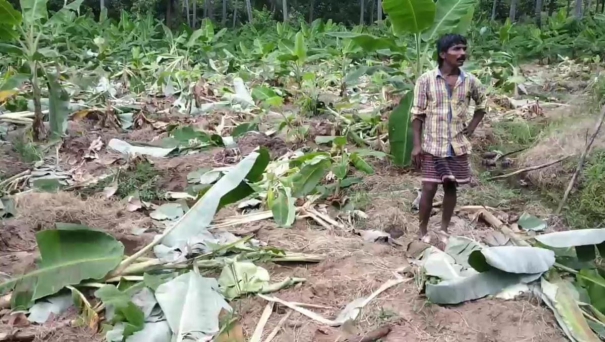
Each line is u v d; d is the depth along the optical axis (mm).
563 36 15289
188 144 6785
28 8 6832
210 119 8055
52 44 11922
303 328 3414
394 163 6035
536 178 5621
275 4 36219
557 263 3832
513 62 12008
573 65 12570
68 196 5117
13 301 3562
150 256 4230
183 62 12148
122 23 17203
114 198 5422
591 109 6953
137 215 5059
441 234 4449
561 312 3381
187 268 3943
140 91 10078
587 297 3582
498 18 34281
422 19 6004
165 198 5418
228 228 4730
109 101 8703
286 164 5734
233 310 3574
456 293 3543
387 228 4801
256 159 3871
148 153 6477
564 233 3838
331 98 8836
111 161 6293
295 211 4941
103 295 3395
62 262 3688
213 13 36125
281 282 3824
